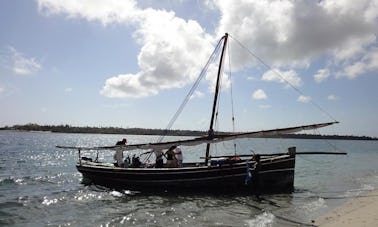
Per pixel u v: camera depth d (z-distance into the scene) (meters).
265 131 21.61
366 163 50.50
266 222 14.04
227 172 20.27
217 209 16.62
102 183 23.30
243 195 20.17
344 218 14.04
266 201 18.58
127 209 16.64
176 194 20.39
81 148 25.77
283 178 20.95
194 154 69.88
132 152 68.81
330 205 17.66
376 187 24.86
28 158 48.28
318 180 29.20
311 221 14.03
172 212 16.03
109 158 59.75
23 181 26.11
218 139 22.47
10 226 13.80
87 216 15.31
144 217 15.12
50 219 14.84
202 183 20.50
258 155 20.50
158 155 22.70
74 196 19.89
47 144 92.00
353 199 19.36
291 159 21.11
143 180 21.30
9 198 19.28
